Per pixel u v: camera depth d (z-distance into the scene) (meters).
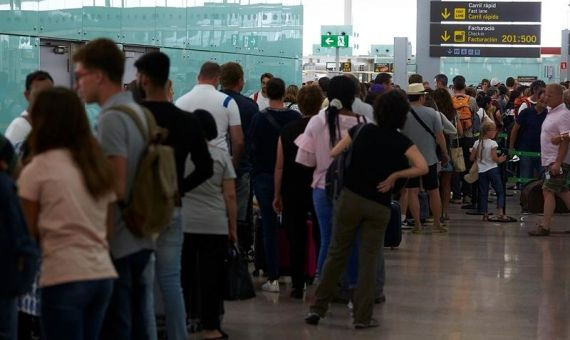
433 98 14.62
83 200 4.55
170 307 6.11
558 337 7.79
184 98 8.14
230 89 9.55
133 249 5.27
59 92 4.58
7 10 9.27
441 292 9.65
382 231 7.66
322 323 8.10
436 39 24.56
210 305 7.27
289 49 18.50
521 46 24.41
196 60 14.06
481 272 10.84
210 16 14.53
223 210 7.20
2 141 5.04
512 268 11.12
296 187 8.70
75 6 10.61
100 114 5.20
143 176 5.22
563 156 13.50
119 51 5.25
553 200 13.91
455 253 12.23
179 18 13.42
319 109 8.76
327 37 26.48
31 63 9.75
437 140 13.39
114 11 11.54
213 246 7.21
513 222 15.53
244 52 16.08
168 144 6.00
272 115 8.95
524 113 16.16
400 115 7.44
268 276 9.43
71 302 4.52
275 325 7.99
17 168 5.13
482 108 17.64
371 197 7.49
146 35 12.40
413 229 14.09
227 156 7.22
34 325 6.69
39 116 4.55
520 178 16.34
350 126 8.08
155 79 6.07
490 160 15.59
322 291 8.00
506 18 24.44
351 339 7.57
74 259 4.51
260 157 9.02
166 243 6.06
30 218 4.50
